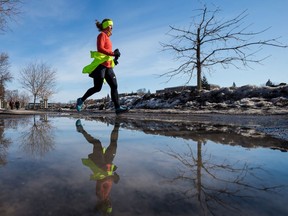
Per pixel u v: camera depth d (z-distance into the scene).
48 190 0.70
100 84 4.64
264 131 2.45
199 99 10.85
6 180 0.79
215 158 1.19
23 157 1.16
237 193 0.70
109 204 0.61
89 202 0.62
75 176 0.85
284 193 0.71
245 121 3.90
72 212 0.56
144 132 2.32
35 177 0.82
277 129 2.64
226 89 10.23
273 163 1.09
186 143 1.65
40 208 0.58
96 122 3.67
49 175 0.85
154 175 0.88
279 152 1.36
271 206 0.62
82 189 0.71
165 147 1.48
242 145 1.60
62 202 0.61
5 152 1.28
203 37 10.77
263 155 1.28
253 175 0.89
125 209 0.58
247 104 8.17
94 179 0.81
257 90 9.20
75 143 1.61
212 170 0.96
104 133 2.20
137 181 0.80
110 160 1.11
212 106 8.98
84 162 1.06
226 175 0.89
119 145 1.55
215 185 0.77
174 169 0.96
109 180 0.80
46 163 1.03
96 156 1.19
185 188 0.74
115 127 2.83
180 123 3.52
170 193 0.69
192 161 1.12
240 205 0.62
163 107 12.17
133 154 1.26
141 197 0.66
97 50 4.54
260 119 4.40
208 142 1.71
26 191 0.69
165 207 0.60
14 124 3.25
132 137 1.95
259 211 0.59
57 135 2.04
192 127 2.89
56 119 4.49
